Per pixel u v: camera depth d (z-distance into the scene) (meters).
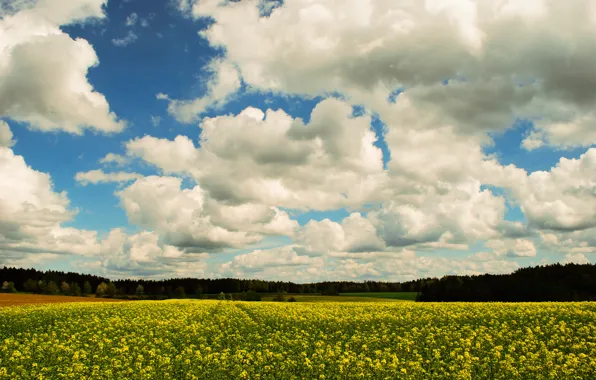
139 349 17.56
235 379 13.30
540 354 15.91
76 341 19.06
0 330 21.91
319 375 13.48
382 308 30.31
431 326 22.28
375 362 14.20
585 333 19.22
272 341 19.08
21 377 13.77
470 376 12.97
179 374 13.91
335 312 28.09
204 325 23.14
